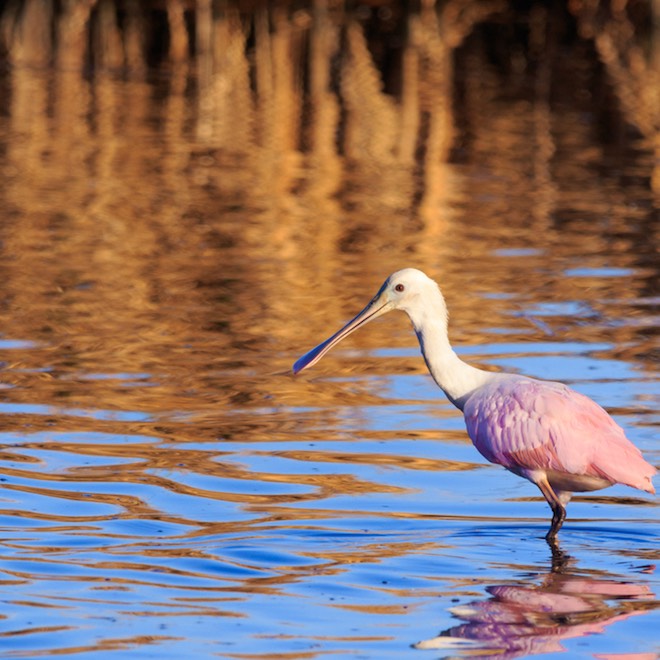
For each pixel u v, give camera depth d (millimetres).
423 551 9773
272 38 40188
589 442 10094
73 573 9219
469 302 16969
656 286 17828
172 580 9133
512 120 31406
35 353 14867
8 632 8234
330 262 19141
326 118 31516
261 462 11688
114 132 29906
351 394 13664
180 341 15398
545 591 9031
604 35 42344
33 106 32875
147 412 12977
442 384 11281
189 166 26406
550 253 19688
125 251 19781
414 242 20391
